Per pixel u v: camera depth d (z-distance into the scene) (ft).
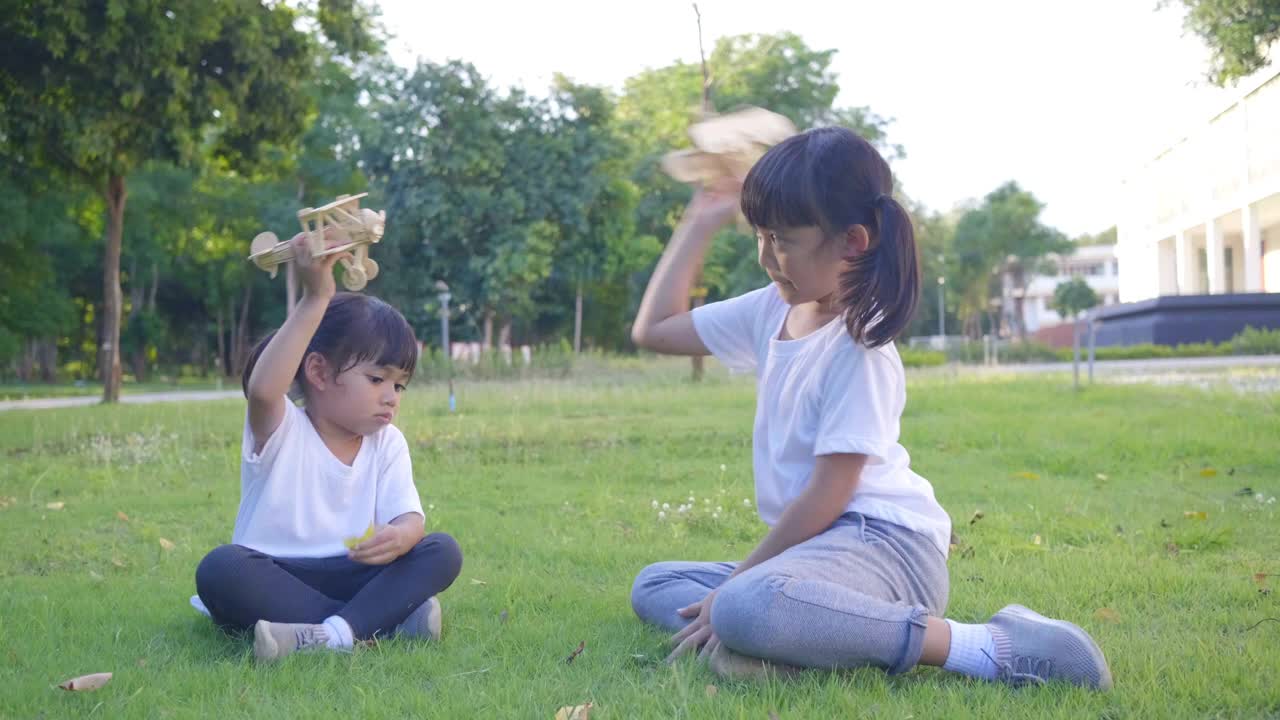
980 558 13.52
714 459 26.40
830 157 8.00
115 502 19.60
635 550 14.43
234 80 55.88
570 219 105.81
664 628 9.81
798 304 8.64
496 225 107.55
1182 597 11.16
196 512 18.54
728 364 9.80
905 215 8.07
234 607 9.17
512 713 7.26
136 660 8.91
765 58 94.38
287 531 9.52
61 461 26.84
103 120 51.16
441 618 9.79
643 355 80.28
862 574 8.13
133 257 131.85
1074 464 23.98
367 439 9.87
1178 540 14.47
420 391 54.90
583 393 50.83
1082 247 309.01
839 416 8.28
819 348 8.57
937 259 223.51
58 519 17.74
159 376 164.45
